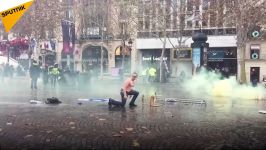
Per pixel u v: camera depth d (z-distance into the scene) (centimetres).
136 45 5700
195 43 3381
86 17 5791
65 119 1210
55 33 5828
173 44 5381
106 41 5859
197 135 962
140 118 1259
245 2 3900
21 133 955
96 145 826
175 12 4659
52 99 1722
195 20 4962
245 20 3922
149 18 4881
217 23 4572
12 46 5950
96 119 1220
